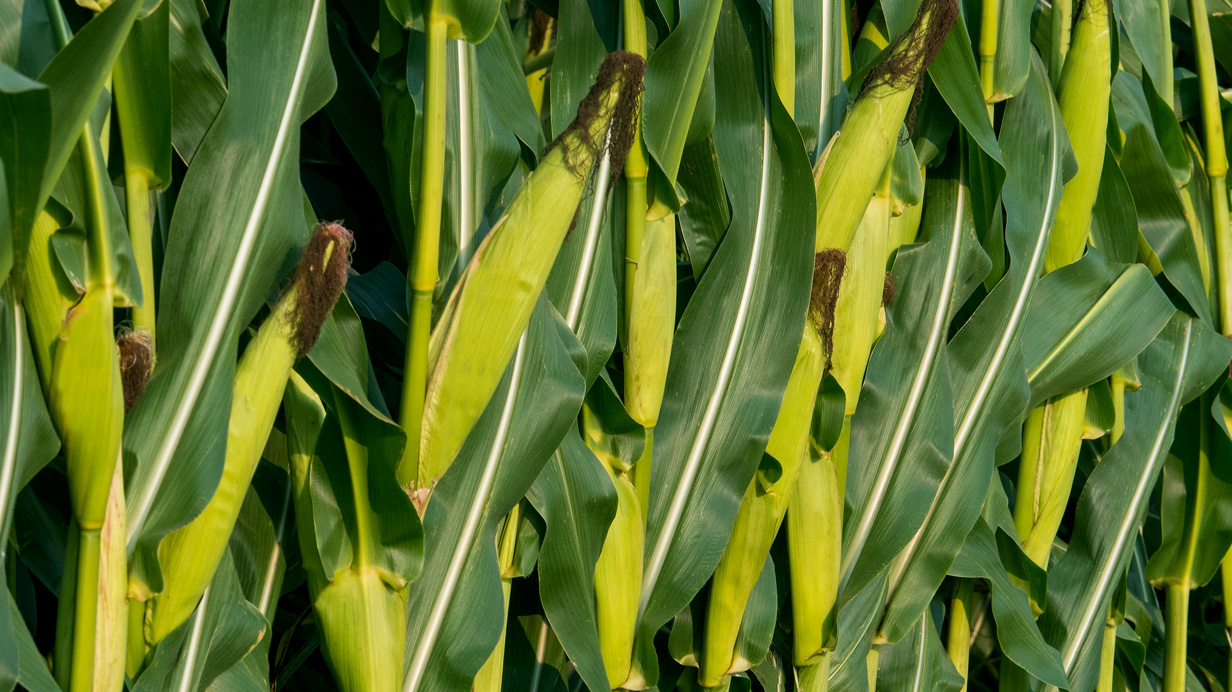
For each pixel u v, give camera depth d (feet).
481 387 10.21
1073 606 11.45
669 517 10.69
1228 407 11.77
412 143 10.34
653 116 10.53
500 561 10.56
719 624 10.76
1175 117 11.62
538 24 11.28
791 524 10.81
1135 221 11.52
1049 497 11.46
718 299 10.73
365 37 10.82
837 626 10.89
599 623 10.58
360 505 10.18
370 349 10.77
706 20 10.52
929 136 11.09
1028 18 11.13
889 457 10.98
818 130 10.90
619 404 10.53
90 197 9.81
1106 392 11.45
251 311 10.15
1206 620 14.87
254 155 10.11
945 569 11.06
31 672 9.80
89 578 9.84
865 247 10.80
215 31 10.43
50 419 9.87
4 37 9.87
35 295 9.81
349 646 10.16
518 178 10.61
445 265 10.37
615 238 10.62
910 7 10.87
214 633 10.15
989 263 11.16
